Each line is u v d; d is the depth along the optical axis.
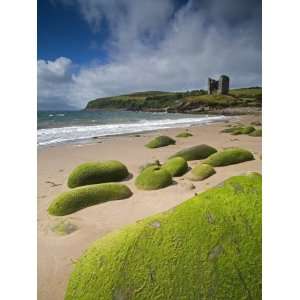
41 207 4.50
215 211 2.32
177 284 2.01
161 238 2.19
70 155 8.67
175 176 5.86
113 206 4.41
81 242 3.44
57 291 2.71
